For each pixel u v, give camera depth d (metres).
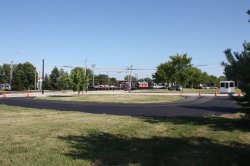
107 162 8.81
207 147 11.03
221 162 9.15
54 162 8.64
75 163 8.61
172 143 11.48
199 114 22.30
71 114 21.34
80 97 47.25
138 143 11.31
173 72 87.38
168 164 8.76
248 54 8.46
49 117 19.31
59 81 102.81
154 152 10.05
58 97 48.03
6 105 30.92
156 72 110.88
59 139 11.79
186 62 86.69
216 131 14.14
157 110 25.77
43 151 9.84
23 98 46.16
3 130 13.84
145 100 39.53
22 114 21.31
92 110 25.72
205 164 8.88
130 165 8.56
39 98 45.78
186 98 44.88
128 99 41.50
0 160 8.75
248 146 11.38
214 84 169.12
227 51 8.59
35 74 122.62
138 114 22.28
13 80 116.38
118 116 20.08
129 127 15.04
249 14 8.87
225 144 11.65
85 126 15.23
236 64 8.41
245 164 9.08
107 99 41.75
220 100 40.84
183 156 9.65
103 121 17.23
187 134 13.43
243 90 8.52
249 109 8.92
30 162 8.60
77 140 11.63
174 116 20.45
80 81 54.81
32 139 11.76
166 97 46.41
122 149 10.34
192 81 131.75
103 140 11.73
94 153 9.70
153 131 14.01
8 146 10.49
